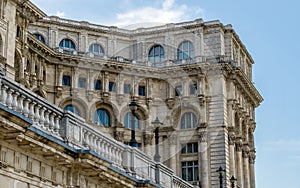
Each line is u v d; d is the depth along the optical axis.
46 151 20.17
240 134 84.50
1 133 18.08
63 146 20.89
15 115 17.61
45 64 73.88
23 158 19.73
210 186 76.25
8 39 55.97
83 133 23.34
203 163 75.00
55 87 73.75
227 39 84.06
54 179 21.53
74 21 80.88
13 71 55.41
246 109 90.56
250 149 92.06
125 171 26.42
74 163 22.05
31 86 69.69
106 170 23.59
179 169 74.50
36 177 20.36
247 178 87.06
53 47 79.31
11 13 56.97
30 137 19.06
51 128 21.36
